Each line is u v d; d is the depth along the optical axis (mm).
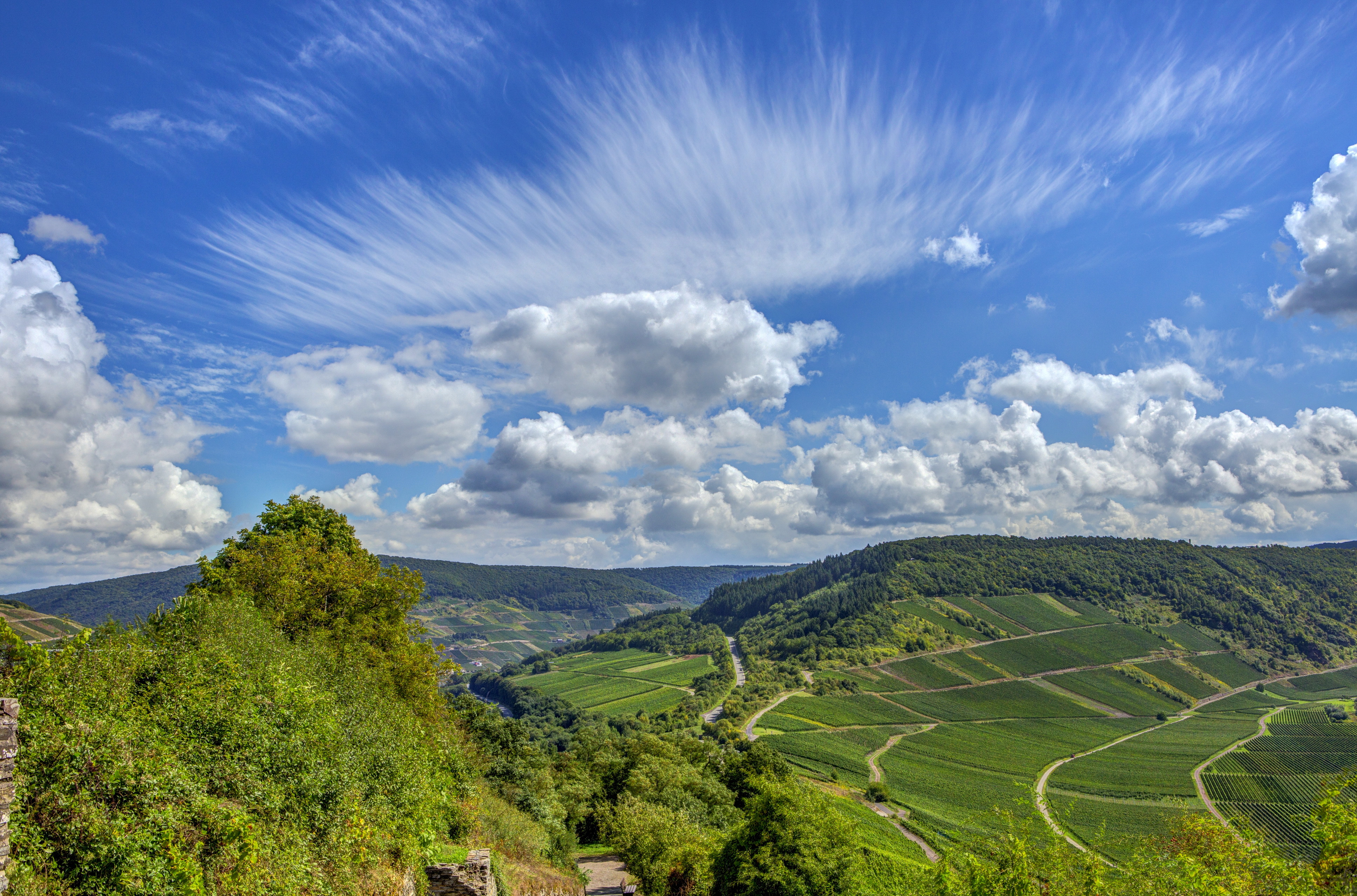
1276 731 159625
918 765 132125
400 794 21453
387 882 17734
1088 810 105125
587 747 109625
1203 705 192500
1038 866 19469
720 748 127062
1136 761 135625
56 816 10969
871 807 100750
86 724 12398
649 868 44562
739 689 189625
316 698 19562
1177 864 17938
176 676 15875
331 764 17984
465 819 28734
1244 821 18422
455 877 20766
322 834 16484
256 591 33156
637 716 170375
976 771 129125
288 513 41094
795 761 129625
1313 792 111875
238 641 20438
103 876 10906
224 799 14391
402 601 42062
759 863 28109
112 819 11594
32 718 11445
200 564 33719
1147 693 197500
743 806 74062
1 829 9000
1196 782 120375
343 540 43812
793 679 192000
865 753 139125
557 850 47531
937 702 180250
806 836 28125
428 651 43344
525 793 52375
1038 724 167750
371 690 27422
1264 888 16875
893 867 29562
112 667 14477
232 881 12930
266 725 16641
